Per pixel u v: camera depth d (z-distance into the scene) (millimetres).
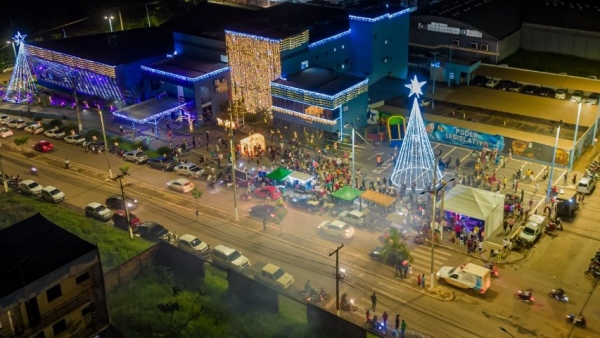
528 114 88000
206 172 80500
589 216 67125
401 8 104562
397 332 49625
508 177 76188
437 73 106875
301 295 54812
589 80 98375
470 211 62906
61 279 39938
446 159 82188
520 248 61688
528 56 118750
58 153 88938
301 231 66125
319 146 87250
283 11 113625
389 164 81250
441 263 59688
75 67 107438
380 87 100688
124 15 156750
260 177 76688
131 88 102500
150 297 52250
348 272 58656
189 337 47125
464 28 115938
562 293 54000
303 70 94938
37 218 46875
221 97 99938
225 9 116750
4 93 114812
